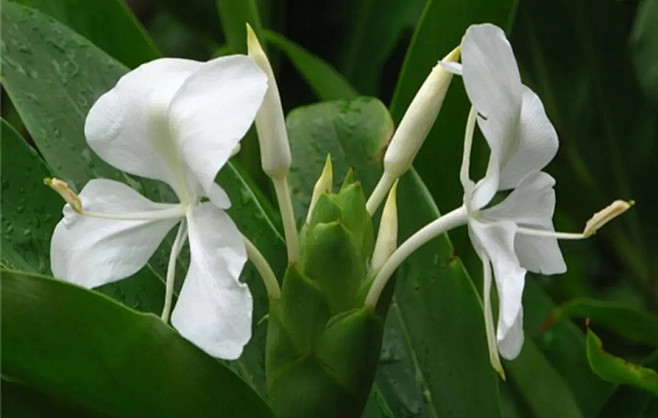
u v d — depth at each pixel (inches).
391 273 34.5
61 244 34.0
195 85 32.9
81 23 41.5
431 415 39.2
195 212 33.2
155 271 37.9
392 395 39.3
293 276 34.2
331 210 34.4
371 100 40.4
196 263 32.8
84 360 33.4
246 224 38.6
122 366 33.6
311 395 34.5
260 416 34.2
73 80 38.4
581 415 41.4
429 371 39.4
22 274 32.8
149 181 38.4
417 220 39.4
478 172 41.2
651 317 41.9
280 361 34.6
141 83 33.4
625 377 39.2
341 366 34.4
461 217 34.4
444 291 39.4
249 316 32.4
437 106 34.9
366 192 39.8
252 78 32.7
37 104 37.8
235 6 42.2
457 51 34.8
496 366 34.2
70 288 32.8
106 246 33.9
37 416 34.3
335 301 34.4
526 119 34.3
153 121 33.2
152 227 33.8
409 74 41.2
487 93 33.3
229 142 32.4
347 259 34.3
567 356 44.0
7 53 37.9
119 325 33.2
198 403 34.0
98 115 33.5
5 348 33.3
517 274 33.4
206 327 32.5
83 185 37.6
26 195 36.8
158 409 34.1
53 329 33.1
